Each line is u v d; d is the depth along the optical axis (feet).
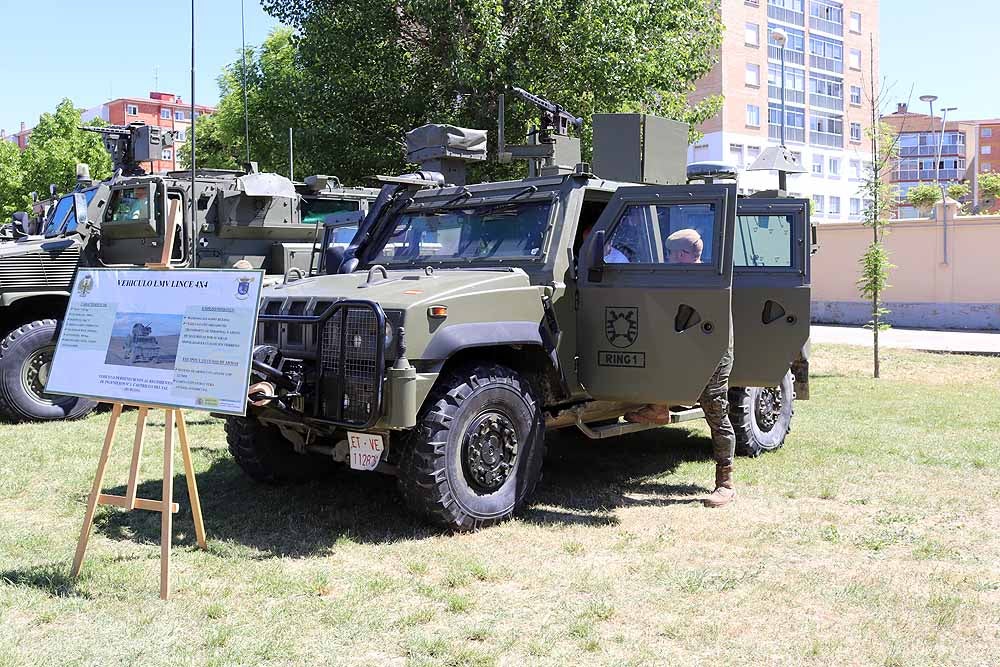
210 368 12.51
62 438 24.70
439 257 19.76
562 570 14.06
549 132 22.57
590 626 11.93
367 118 55.93
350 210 37.09
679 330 17.29
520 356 18.04
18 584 13.28
